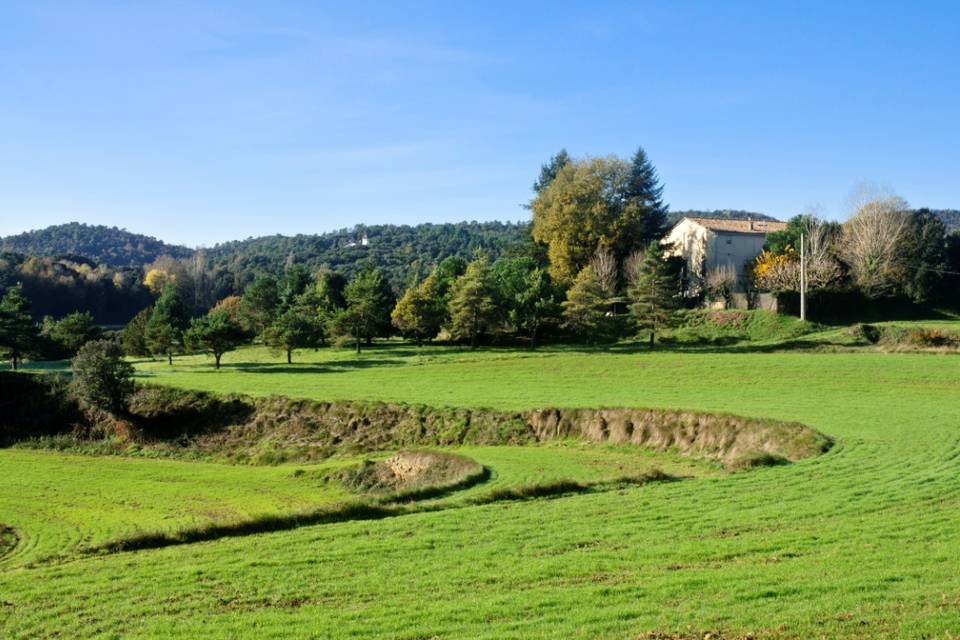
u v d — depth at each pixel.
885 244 84.88
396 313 87.19
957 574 14.58
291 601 15.20
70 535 31.38
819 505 21.75
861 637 11.45
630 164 102.19
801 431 35.38
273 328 81.00
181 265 175.75
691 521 20.48
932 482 24.48
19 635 14.04
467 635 12.66
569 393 53.03
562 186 99.81
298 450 47.91
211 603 15.25
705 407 43.84
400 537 20.02
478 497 25.14
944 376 52.44
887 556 16.16
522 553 18.05
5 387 60.44
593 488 26.58
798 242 91.06
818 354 64.19
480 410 48.22
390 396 54.03
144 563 18.62
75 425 56.31
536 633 12.48
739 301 90.00
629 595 14.30
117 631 13.95
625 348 77.56
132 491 39.69
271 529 22.25
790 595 13.73
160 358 92.56
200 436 52.53
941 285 87.75
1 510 35.97
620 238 97.75
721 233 99.81
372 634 13.03
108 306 147.38
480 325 84.31
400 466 39.34
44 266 140.62
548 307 82.81
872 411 41.22
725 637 11.87
